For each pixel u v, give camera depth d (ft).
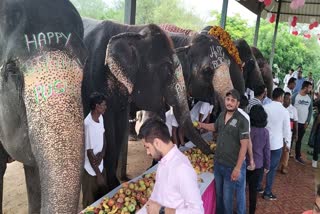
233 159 12.50
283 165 21.66
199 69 17.70
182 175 7.54
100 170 12.28
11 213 13.71
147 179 11.91
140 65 13.34
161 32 13.88
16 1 6.89
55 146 6.25
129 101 13.83
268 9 45.98
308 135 35.22
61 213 6.17
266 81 28.45
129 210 10.11
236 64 19.90
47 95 6.31
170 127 17.81
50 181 6.24
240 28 72.95
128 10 16.60
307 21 47.19
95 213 9.81
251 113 13.89
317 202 5.62
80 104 6.60
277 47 77.41
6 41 6.75
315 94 42.19
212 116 23.67
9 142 7.82
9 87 6.92
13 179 17.01
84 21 14.87
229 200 12.85
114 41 12.66
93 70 13.08
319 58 86.33
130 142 24.91
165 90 13.92
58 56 6.45
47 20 6.73
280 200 17.58
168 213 7.80
